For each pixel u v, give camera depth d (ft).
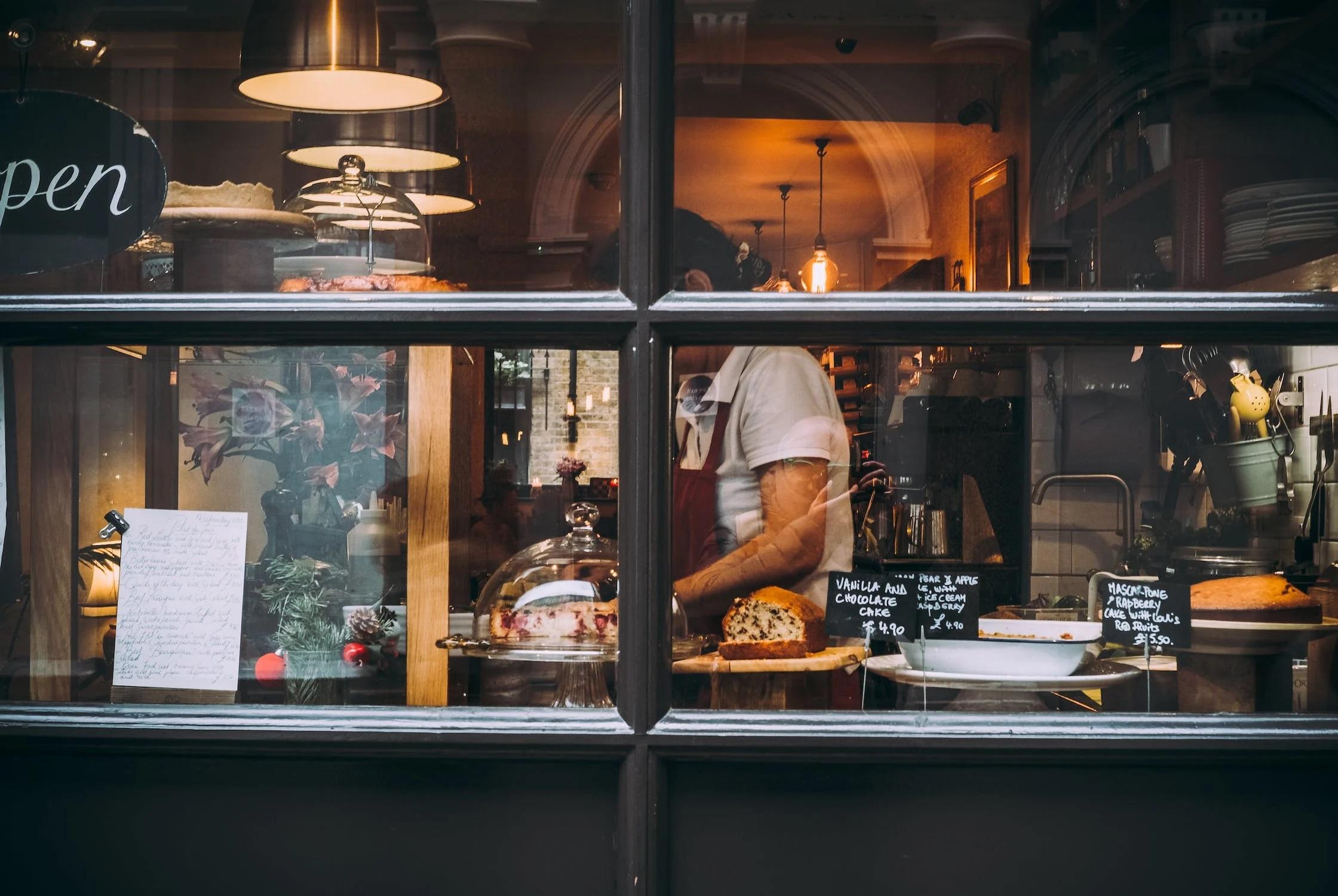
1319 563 5.10
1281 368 5.23
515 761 4.50
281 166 5.65
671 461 4.74
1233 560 5.06
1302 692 4.76
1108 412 5.16
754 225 5.31
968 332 4.68
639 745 4.41
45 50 5.03
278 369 5.02
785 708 4.58
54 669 4.83
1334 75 5.27
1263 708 4.69
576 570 4.78
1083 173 5.57
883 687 4.72
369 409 5.00
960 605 4.77
